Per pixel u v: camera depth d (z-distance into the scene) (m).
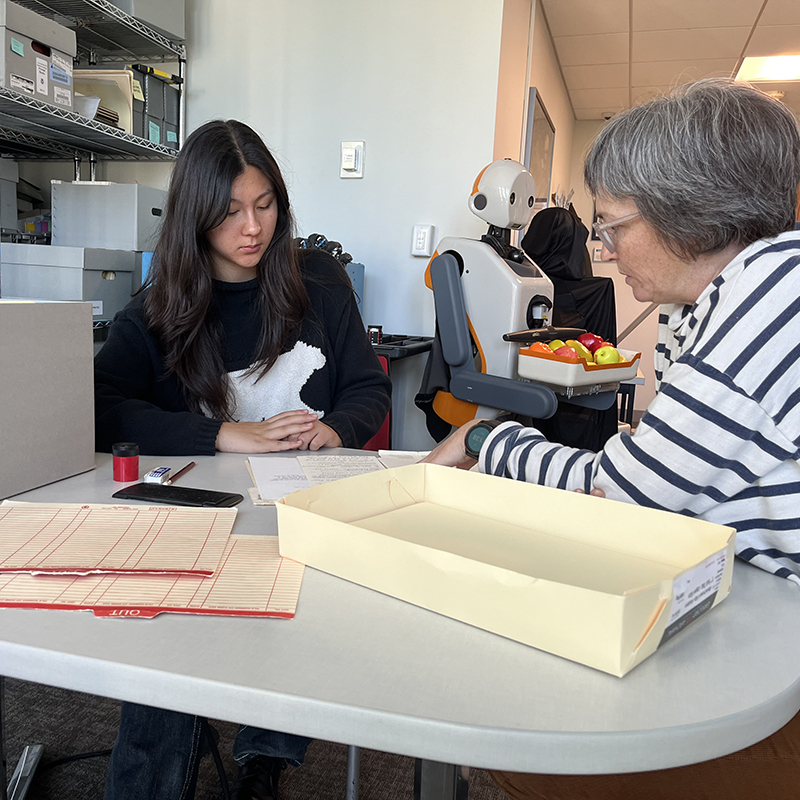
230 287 1.45
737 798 0.69
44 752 1.42
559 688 0.47
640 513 0.66
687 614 0.55
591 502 0.69
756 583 0.69
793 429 0.69
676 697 0.46
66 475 0.97
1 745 1.13
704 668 0.51
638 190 0.78
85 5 2.33
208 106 2.93
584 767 0.42
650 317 5.85
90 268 2.24
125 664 0.48
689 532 0.63
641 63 4.45
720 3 3.47
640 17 3.70
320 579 0.63
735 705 0.46
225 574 0.63
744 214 0.75
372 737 0.43
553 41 4.10
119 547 0.68
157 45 2.73
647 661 0.51
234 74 2.88
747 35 3.88
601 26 3.84
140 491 0.89
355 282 2.62
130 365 1.38
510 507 0.74
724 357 0.71
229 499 0.87
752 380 0.70
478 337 2.30
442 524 0.72
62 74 2.18
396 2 2.68
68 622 0.54
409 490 0.79
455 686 0.46
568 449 0.85
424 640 0.53
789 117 0.75
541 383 2.15
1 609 0.55
